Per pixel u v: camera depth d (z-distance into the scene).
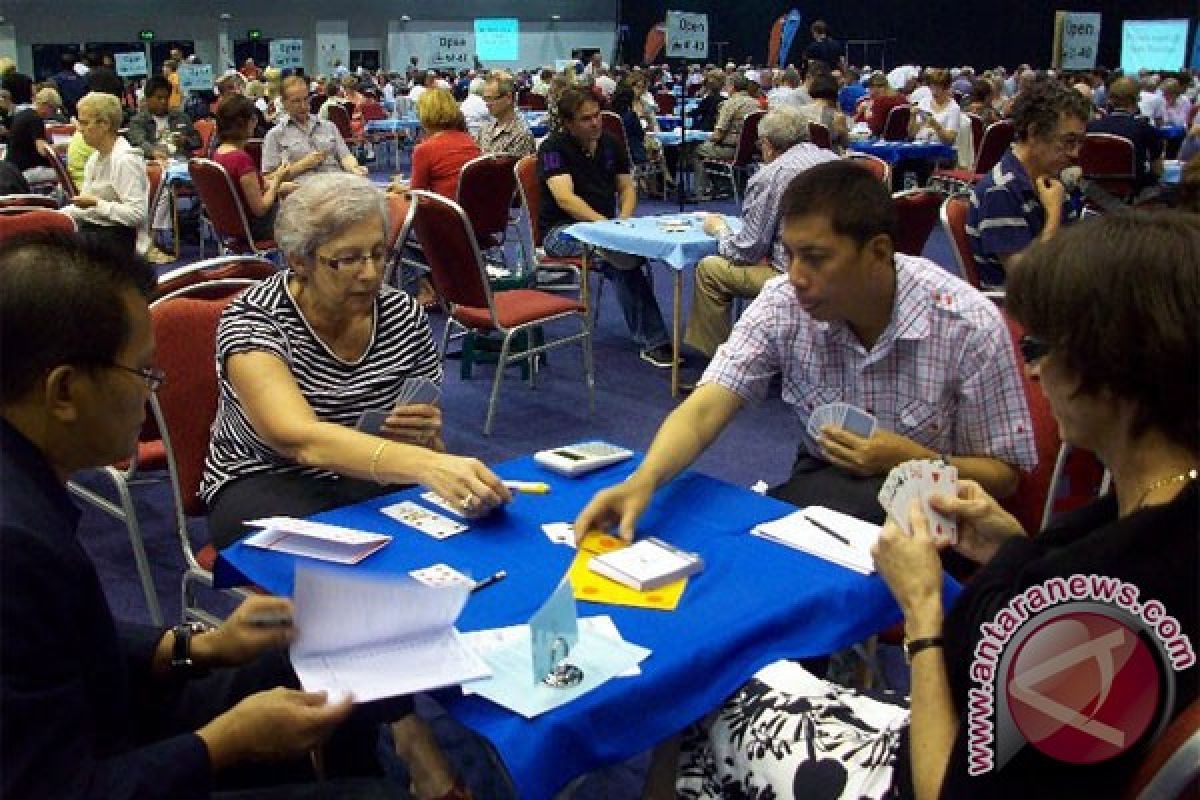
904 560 1.35
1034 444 2.03
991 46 20.92
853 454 2.00
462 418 4.38
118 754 1.22
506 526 1.70
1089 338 1.00
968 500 1.52
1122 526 0.98
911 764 1.19
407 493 1.84
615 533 1.68
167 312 2.18
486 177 5.13
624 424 4.34
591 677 1.28
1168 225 1.00
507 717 1.22
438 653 1.32
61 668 1.09
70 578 1.10
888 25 21.69
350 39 21.41
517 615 1.43
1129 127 6.81
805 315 2.09
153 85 9.08
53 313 1.12
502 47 22.20
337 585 1.27
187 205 9.19
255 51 20.44
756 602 1.47
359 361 2.12
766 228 4.31
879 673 2.27
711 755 1.43
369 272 1.99
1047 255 1.05
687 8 23.02
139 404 1.22
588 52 21.72
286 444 1.90
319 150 7.09
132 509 2.50
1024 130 3.67
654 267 7.46
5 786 1.02
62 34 18.95
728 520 1.74
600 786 2.18
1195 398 0.99
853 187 1.91
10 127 7.47
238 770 1.53
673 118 12.48
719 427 2.06
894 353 2.03
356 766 1.63
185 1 19.77
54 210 3.99
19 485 1.10
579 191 5.38
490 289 3.95
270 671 1.53
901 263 2.05
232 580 1.68
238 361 2.00
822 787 1.30
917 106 11.27
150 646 1.51
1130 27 17.88
